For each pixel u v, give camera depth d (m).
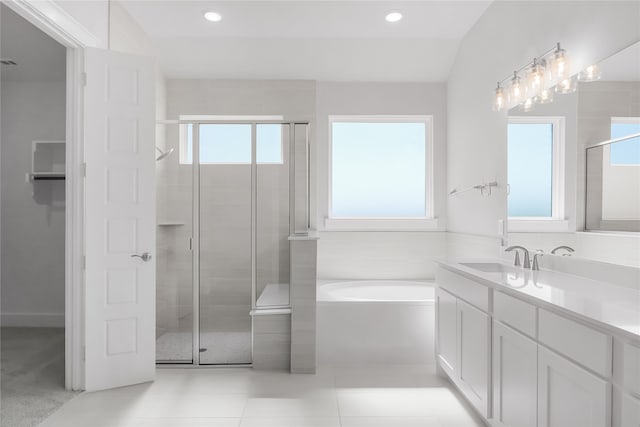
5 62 4.06
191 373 3.23
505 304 2.04
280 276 3.41
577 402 1.48
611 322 1.32
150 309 3.06
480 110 3.67
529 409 1.81
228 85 4.57
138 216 3.02
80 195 2.87
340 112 4.66
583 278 2.29
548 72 2.63
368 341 3.45
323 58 4.35
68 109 2.87
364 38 4.12
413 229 4.66
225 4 3.51
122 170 2.96
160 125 3.39
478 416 2.52
